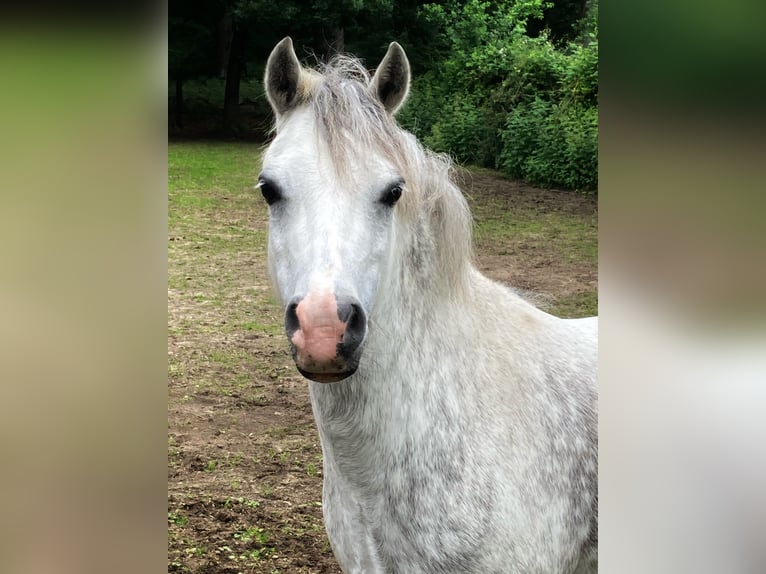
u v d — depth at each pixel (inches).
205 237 197.2
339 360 34.3
